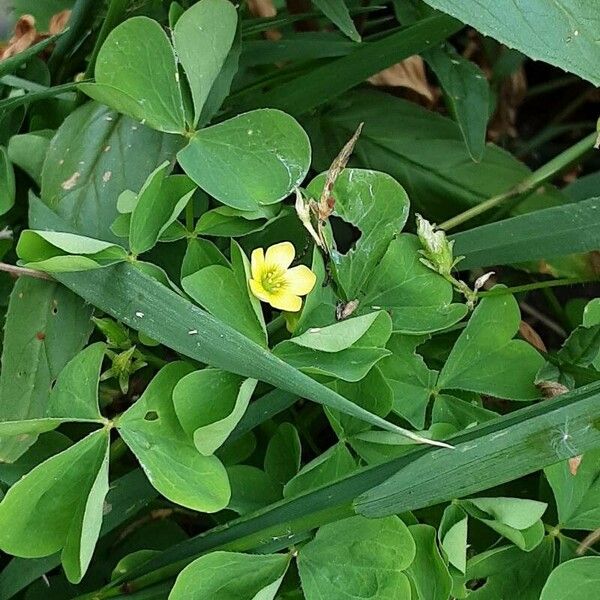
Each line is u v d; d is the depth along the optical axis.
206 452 0.16
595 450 0.18
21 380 0.18
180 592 0.16
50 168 0.19
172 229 0.18
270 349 0.18
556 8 0.18
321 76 0.21
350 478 0.17
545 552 0.18
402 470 0.16
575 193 0.25
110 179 0.19
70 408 0.17
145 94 0.18
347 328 0.17
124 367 0.18
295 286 0.17
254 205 0.18
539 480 0.20
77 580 0.16
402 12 0.24
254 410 0.18
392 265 0.18
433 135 0.24
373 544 0.17
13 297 0.18
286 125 0.18
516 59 0.27
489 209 0.23
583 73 0.18
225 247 0.20
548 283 0.19
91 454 0.16
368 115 0.24
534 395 0.18
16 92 0.21
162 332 0.17
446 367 0.18
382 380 0.17
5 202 0.19
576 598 0.17
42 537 0.16
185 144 0.19
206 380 0.17
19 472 0.18
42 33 0.21
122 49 0.17
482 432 0.17
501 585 0.18
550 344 0.27
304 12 0.24
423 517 0.19
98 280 0.17
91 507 0.16
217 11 0.18
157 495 0.19
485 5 0.18
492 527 0.18
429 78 0.28
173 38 0.18
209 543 0.17
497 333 0.19
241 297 0.17
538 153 0.30
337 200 0.18
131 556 0.18
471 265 0.20
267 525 0.17
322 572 0.17
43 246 0.17
